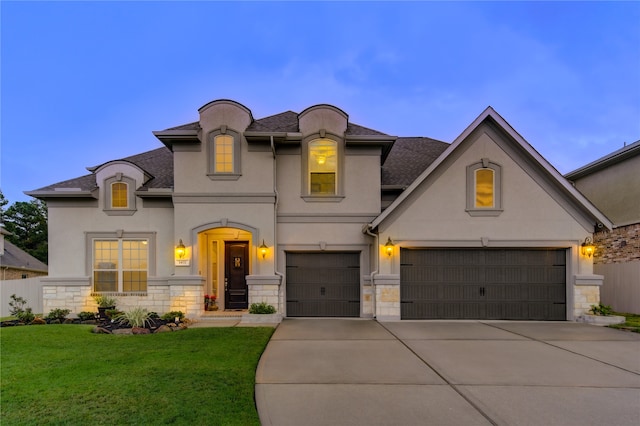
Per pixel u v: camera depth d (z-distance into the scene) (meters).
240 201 12.31
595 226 12.29
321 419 4.69
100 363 6.75
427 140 17.81
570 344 8.67
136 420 4.46
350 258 12.92
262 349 7.89
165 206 13.10
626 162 15.30
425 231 12.16
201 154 12.39
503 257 12.30
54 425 4.35
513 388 5.79
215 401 5.02
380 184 13.10
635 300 13.66
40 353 7.50
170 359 6.99
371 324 11.28
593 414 4.89
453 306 12.19
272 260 12.20
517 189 12.23
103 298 12.41
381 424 4.57
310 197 12.80
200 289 12.16
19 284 15.62
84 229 13.02
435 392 5.60
